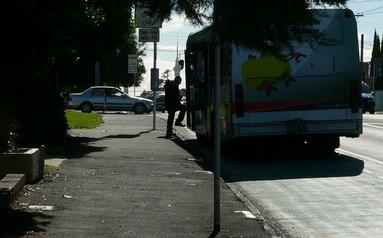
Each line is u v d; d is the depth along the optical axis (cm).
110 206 1022
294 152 1995
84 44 1920
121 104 4822
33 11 693
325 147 1945
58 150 1719
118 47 2128
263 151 2033
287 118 1756
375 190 1264
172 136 2422
